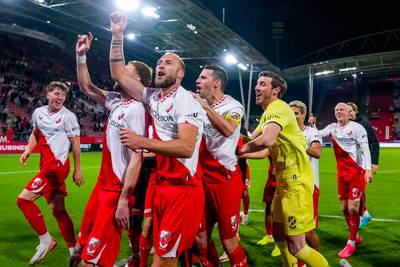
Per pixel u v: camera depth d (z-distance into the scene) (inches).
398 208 374.0
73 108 1322.6
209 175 166.4
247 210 301.4
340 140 245.9
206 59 1470.2
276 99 165.9
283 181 162.6
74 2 906.7
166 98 132.8
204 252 170.7
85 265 141.1
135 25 1101.7
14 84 1243.2
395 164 852.0
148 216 170.9
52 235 264.5
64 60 1498.5
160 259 129.3
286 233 161.8
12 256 217.9
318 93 1943.9
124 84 149.1
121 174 147.3
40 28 1366.9
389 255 229.5
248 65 1510.8
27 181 530.3
